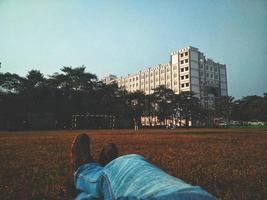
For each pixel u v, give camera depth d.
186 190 1.04
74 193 2.78
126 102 97.44
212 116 117.12
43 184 4.68
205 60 134.00
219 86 138.88
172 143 14.77
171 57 134.12
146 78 143.88
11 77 77.88
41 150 11.21
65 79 83.50
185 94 108.31
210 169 6.05
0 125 78.06
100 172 1.66
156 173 1.29
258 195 3.86
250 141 16.64
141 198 1.09
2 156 8.98
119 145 13.28
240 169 6.12
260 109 111.88
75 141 2.27
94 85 90.00
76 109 84.69
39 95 80.62
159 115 105.00
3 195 4.00
